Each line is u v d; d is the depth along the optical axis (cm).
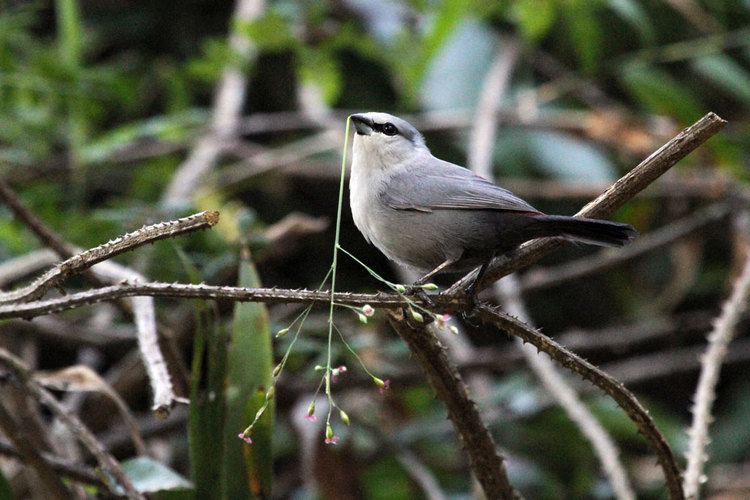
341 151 1366
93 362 1151
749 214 1235
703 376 637
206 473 582
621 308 1416
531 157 1374
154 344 584
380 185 729
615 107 1433
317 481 949
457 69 1404
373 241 754
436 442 1134
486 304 586
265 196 1407
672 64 1483
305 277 1362
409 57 1339
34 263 925
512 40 1426
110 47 1479
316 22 1392
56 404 587
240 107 1382
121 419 1031
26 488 832
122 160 1302
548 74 1479
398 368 1040
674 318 1374
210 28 1499
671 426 1221
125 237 434
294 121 1398
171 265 880
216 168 1374
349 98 1466
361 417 1048
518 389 1116
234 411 569
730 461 1278
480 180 710
